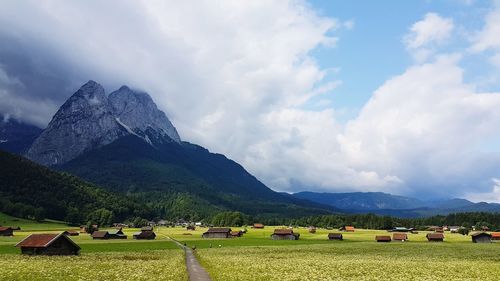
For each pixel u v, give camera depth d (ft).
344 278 165.58
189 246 418.51
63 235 297.53
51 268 184.85
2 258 247.91
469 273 186.50
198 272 193.36
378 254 322.96
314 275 173.88
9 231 560.61
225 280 157.17
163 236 626.23
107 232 548.31
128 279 152.76
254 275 171.83
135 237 555.28
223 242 489.67
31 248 290.15
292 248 389.19
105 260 245.45
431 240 539.70
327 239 569.23
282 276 168.86
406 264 229.45
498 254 324.39
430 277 169.17
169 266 206.80
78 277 155.33
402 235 545.03
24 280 147.33
